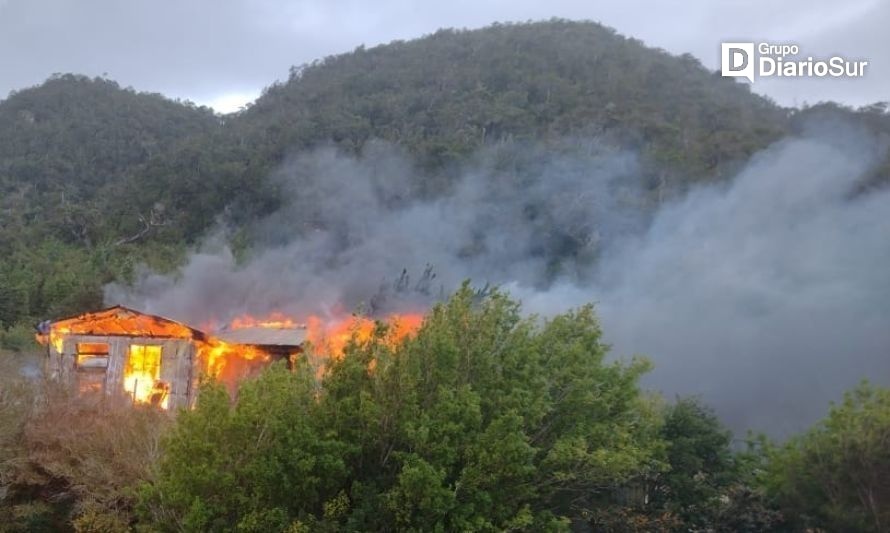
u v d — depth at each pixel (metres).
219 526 7.64
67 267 50.19
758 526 9.82
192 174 70.25
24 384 10.94
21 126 100.38
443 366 8.42
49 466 9.99
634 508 10.18
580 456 8.41
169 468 8.06
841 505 9.23
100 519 9.31
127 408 10.97
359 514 7.66
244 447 7.92
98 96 111.94
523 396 8.64
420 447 7.81
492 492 8.16
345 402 8.03
